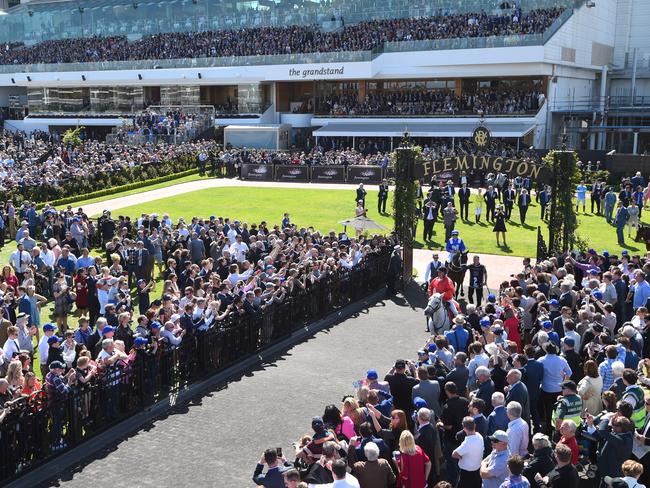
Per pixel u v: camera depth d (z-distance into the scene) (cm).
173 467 1102
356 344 1733
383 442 891
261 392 1417
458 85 5891
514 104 5394
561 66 5659
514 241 2912
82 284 1844
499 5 6053
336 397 1386
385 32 6134
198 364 1477
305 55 6134
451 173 4203
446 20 6088
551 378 1145
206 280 1856
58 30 8081
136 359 1306
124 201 3919
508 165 2242
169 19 7456
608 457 894
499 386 1149
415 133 5447
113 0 7906
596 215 3444
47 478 1069
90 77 7038
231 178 4878
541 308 1445
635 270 1655
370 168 4488
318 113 6231
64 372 1227
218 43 6794
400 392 1098
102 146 5253
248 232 2530
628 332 1270
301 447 902
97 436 1214
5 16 8381
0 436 1039
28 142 5850
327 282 1980
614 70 6438
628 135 5619
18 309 1634
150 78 6775
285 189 4319
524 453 931
